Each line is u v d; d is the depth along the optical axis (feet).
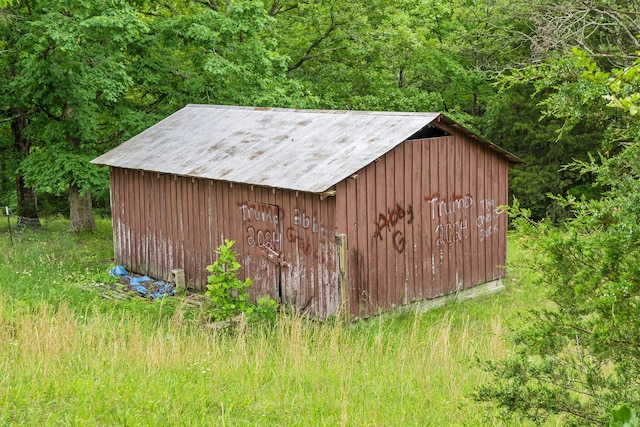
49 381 31.50
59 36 63.93
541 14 68.18
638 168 18.70
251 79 81.10
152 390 31.68
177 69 80.94
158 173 63.16
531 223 20.17
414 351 40.19
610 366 32.45
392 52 100.27
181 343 39.06
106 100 78.84
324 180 48.60
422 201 54.65
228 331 43.91
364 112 57.26
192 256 61.00
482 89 107.65
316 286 51.16
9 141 86.48
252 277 55.93
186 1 92.58
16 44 72.02
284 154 54.85
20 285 52.19
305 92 95.40
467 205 58.18
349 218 49.80
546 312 20.07
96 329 40.19
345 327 48.52
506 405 21.21
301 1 98.48
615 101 14.87
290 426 29.22
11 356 35.29
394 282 53.01
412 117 53.52
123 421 28.17
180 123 69.56
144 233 65.87
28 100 78.07
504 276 61.93
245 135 61.11
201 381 33.50
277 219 53.36
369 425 29.37
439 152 55.62
